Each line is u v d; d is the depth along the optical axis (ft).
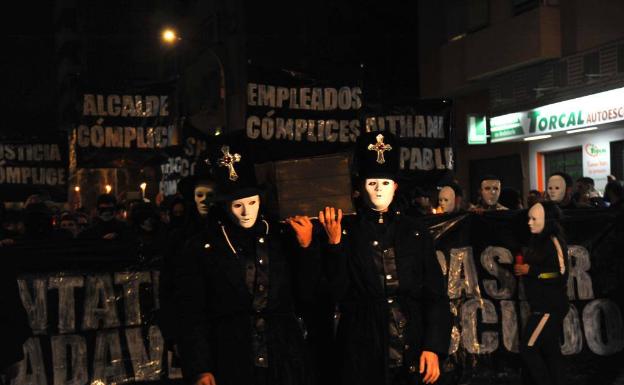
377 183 15.19
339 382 15.03
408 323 14.92
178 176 32.32
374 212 15.33
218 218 14.60
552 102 62.69
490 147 77.10
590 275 24.88
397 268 14.99
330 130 28.50
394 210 15.56
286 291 14.21
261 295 13.97
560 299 22.82
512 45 67.21
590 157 62.69
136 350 21.97
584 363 24.75
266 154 27.99
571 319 24.71
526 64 66.74
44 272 21.50
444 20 81.51
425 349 14.75
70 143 36.27
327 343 15.47
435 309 15.05
